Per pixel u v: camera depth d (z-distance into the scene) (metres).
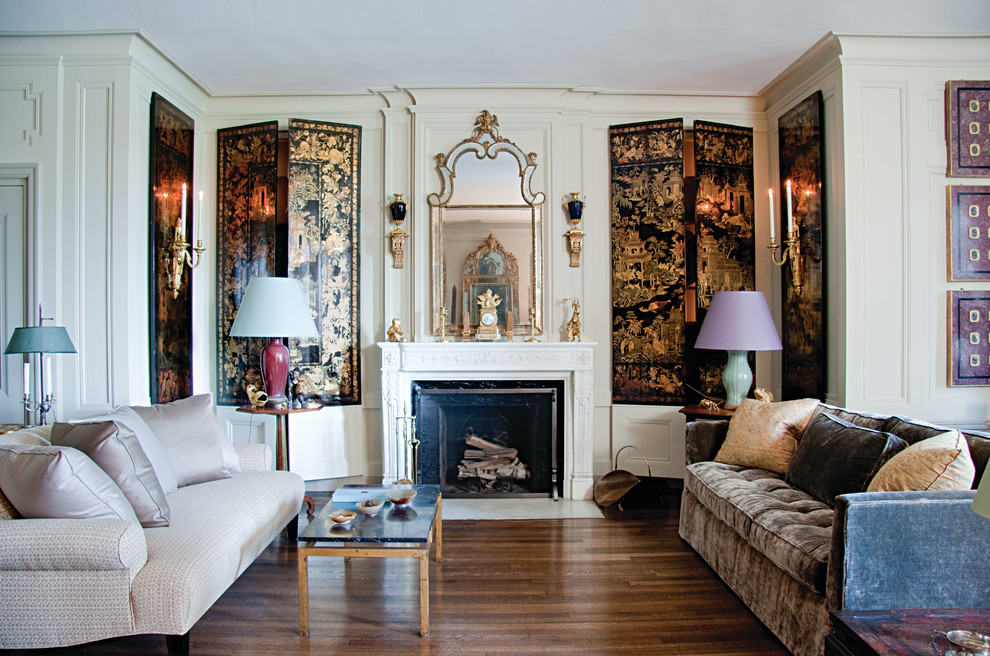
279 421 3.50
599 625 2.21
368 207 4.21
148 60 3.52
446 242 4.14
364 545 2.21
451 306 4.12
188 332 3.92
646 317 4.16
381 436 4.19
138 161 3.43
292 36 3.38
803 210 3.77
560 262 4.16
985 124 3.41
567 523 3.40
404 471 3.90
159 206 3.57
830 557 1.74
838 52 3.42
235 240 4.11
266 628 2.18
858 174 3.40
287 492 2.78
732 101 4.27
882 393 3.38
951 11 3.11
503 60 3.70
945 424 3.38
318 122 4.09
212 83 4.01
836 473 2.27
